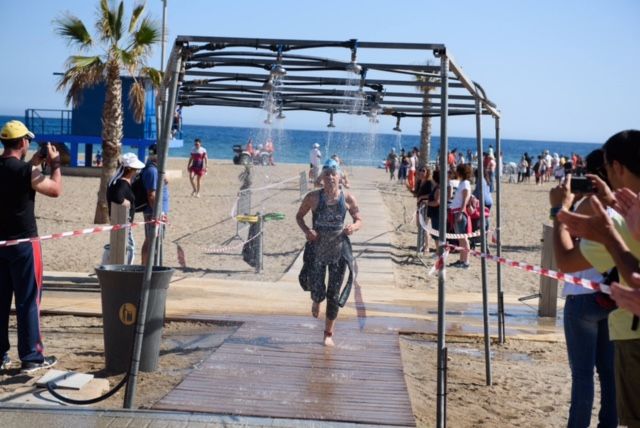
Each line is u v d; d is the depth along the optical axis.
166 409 6.23
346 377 7.36
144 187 11.38
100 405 6.50
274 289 12.18
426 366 8.40
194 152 30.00
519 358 9.00
